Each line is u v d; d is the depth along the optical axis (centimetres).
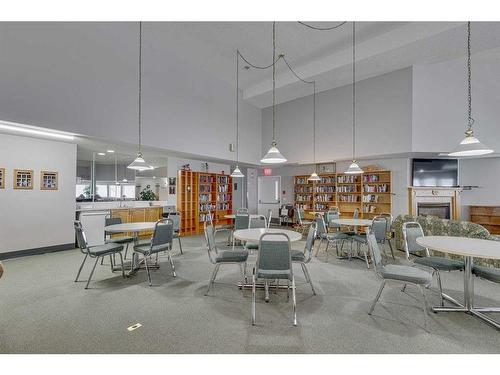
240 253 339
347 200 829
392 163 767
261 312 272
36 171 518
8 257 480
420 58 609
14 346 212
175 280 370
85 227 584
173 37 597
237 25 551
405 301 300
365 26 550
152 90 608
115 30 533
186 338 224
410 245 349
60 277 379
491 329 239
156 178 945
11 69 398
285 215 953
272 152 443
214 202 891
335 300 303
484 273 265
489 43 539
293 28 559
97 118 503
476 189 822
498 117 688
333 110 797
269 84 813
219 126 799
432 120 664
